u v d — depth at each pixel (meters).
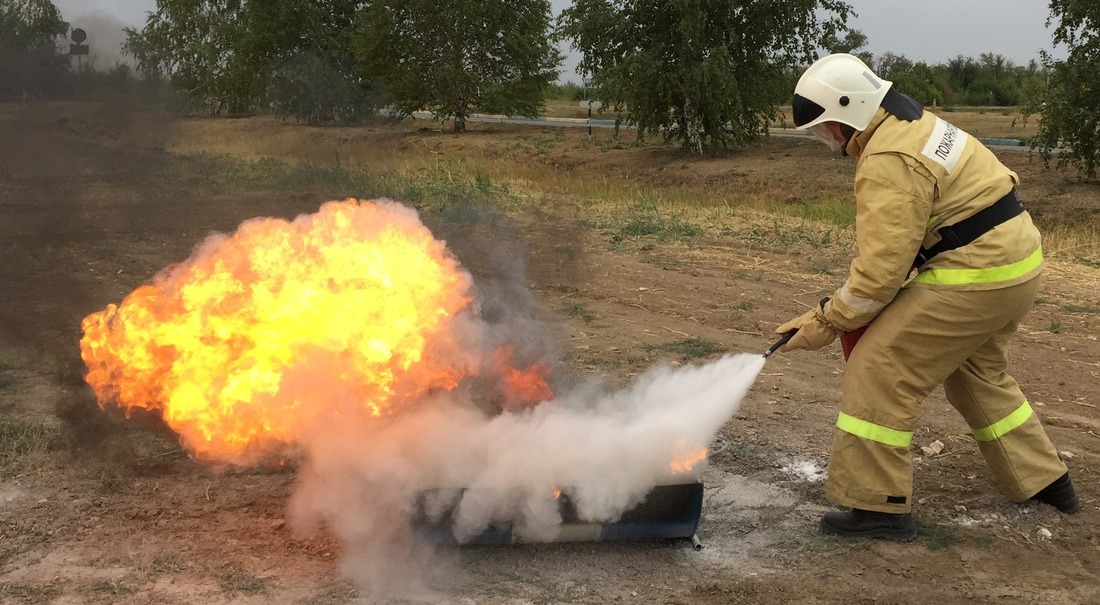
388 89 30.98
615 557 3.83
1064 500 4.32
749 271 9.90
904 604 3.53
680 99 25.89
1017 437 4.26
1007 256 3.74
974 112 41.97
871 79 3.81
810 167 22.27
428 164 20.44
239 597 3.40
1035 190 19.03
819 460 4.90
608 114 41.09
